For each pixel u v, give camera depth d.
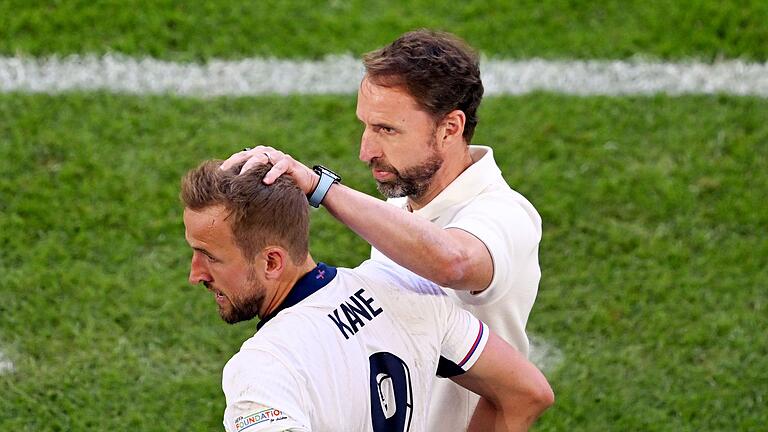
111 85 20.64
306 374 7.87
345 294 8.47
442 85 9.06
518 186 19.03
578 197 18.86
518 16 22.39
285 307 8.38
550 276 17.55
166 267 17.39
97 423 14.89
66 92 20.41
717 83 21.22
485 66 21.44
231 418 7.76
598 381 15.87
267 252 8.09
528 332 16.62
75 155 19.14
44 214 18.06
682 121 20.38
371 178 19.14
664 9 22.53
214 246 8.02
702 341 16.52
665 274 17.56
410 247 8.42
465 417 9.90
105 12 21.84
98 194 18.48
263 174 8.12
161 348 16.09
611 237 18.16
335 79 21.08
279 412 7.60
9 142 19.30
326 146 19.67
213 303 16.81
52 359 15.80
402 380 8.42
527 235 9.41
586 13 22.52
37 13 21.72
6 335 16.14
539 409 9.30
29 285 16.89
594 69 21.47
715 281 17.50
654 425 15.24
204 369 15.80
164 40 21.56
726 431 15.21
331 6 22.45
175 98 20.44
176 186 18.70
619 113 20.52
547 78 21.23
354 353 8.19
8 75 20.67
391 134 9.23
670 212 18.64
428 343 8.63
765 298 17.22
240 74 21.08
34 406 15.06
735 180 19.22
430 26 22.12
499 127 20.12
